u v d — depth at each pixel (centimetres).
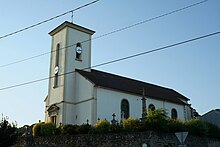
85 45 3912
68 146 2452
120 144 2164
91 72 3816
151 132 2062
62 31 3859
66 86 3572
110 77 3947
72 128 2558
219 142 2677
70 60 3706
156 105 3984
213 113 4216
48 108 3666
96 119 3244
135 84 4156
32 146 2697
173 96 4491
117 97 3528
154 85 4653
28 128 3020
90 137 2342
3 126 2503
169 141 2155
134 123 2214
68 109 3506
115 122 2728
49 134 2720
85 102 3409
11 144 2517
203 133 2508
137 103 3722
